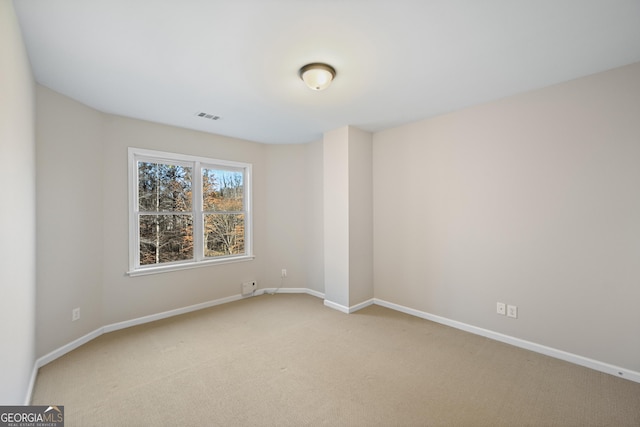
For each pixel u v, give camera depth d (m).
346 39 1.85
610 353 2.28
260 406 1.92
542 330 2.62
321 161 4.41
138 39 1.83
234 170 4.35
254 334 3.05
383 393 2.05
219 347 2.76
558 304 2.53
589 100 2.36
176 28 1.73
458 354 2.61
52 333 2.54
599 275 2.33
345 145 3.71
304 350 2.70
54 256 2.58
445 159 3.28
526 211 2.70
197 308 3.85
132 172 3.32
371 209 4.01
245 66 2.19
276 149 4.64
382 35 1.81
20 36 1.70
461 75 2.35
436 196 3.36
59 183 2.63
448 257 3.27
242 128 3.79
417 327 3.22
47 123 2.52
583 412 1.85
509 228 2.81
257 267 4.54
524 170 2.71
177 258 3.74
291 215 4.64
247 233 4.47
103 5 1.52
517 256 2.76
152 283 3.46
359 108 3.08
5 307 1.42
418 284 3.55
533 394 2.03
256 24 1.69
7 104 1.42
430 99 2.85
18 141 1.69
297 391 2.08
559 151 2.51
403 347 2.75
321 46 1.93
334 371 2.34
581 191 2.41
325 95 2.73
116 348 2.74
